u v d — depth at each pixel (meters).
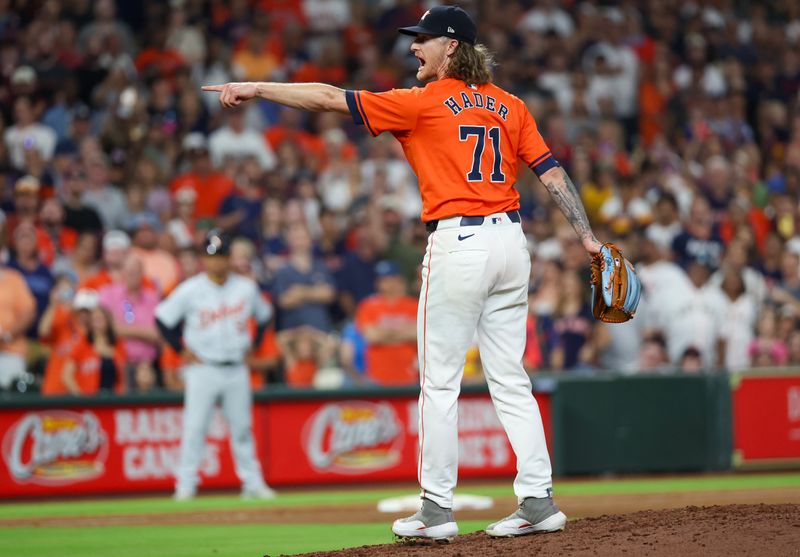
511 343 18.61
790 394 42.34
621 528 18.06
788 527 17.06
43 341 39.38
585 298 44.16
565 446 40.62
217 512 30.98
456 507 30.38
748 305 46.88
